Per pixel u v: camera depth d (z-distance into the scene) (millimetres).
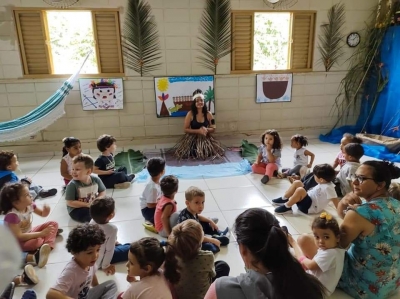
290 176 3184
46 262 1894
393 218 1379
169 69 4305
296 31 4477
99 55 4129
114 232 1817
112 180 3068
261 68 4609
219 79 4438
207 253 1394
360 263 1474
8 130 3438
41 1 3814
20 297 1626
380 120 4590
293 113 4789
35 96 4117
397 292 1590
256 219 829
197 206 1955
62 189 3059
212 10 4156
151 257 1254
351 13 4527
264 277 793
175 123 4492
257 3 4238
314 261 1498
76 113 4250
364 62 4625
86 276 1433
